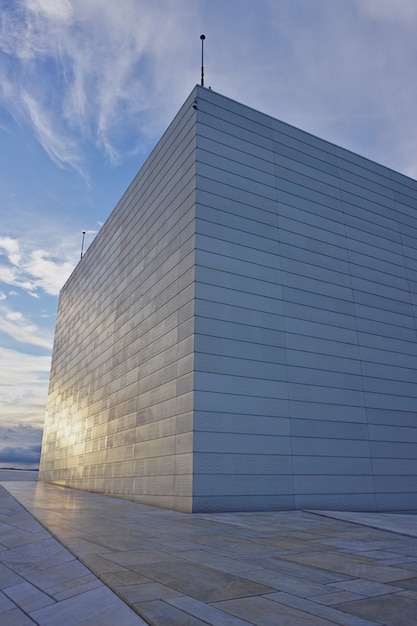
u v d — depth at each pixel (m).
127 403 26.78
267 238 23.05
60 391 47.66
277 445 19.72
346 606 5.83
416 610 5.74
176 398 20.12
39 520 12.23
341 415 22.11
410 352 26.25
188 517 15.61
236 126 24.25
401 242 28.95
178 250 22.62
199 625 4.88
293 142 26.28
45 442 51.19
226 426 18.78
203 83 25.28
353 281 25.53
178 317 21.31
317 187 26.17
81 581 6.75
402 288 27.64
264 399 20.11
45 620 5.63
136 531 11.48
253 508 18.22
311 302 23.38
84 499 23.16
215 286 20.59
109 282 35.16
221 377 19.36
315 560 8.68
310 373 21.95
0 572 7.82
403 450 23.45
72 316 47.44
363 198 28.22
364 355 24.25
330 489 20.39
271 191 24.16
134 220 31.25
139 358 25.94
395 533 12.90
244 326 20.75
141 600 5.63
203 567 7.60
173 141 25.81
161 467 20.44
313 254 24.44
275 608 5.61
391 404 24.11
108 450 29.05
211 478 17.80
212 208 21.80
